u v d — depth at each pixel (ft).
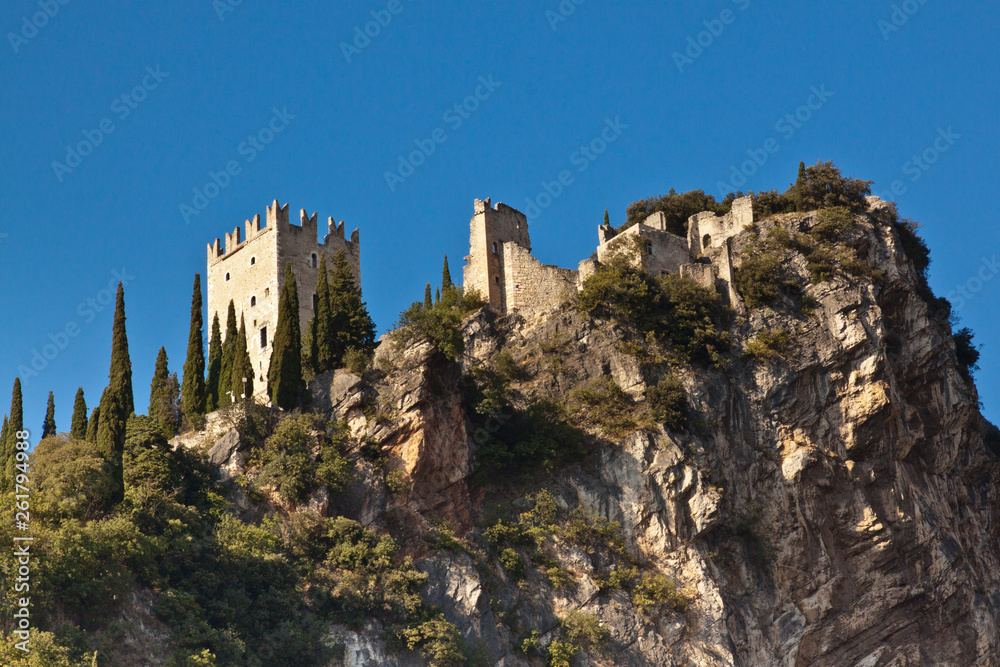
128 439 254.47
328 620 233.14
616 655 253.24
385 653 231.30
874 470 300.40
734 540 281.95
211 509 250.37
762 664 268.82
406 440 268.82
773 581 280.51
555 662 247.70
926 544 297.94
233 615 221.46
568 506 277.03
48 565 202.80
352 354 282.97
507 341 316.60
